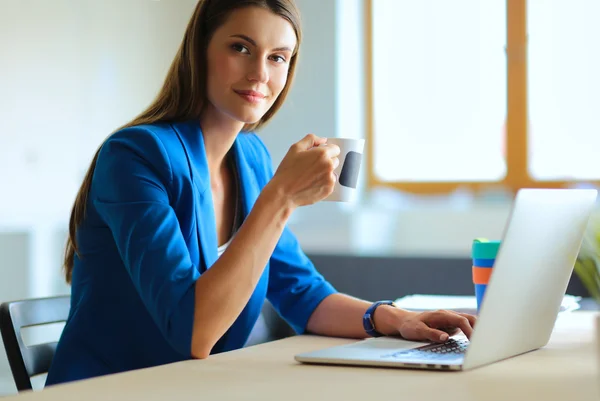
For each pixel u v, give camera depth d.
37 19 3.98
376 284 3.65
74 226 1.52
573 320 1.58
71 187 4.16
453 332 1.35
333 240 4.27
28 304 1.51
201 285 1.24
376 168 4.36
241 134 1.77
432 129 4.25
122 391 0.92
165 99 1.55
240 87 1.49
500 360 1.10
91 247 1.48
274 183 1.31
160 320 1.24
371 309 1.44
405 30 4.28
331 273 3.74
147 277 1.26
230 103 1.50
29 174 3.94
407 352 1.15
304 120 4.45
